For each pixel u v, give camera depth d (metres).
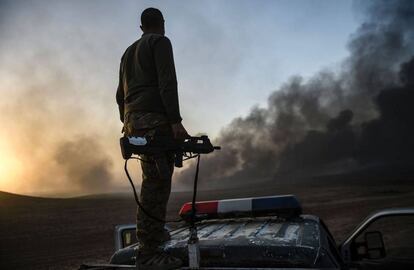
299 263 2.25
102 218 26.75
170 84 2.37
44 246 16.81
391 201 27.22
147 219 2.41
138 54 2.54
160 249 2.42
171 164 2.45
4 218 28.02
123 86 2.85
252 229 2.88
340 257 3.64
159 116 2.44
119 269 2.48
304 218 3.13
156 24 2.75
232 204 3.25
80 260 13.59
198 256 2.21
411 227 13.02
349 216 20.59
